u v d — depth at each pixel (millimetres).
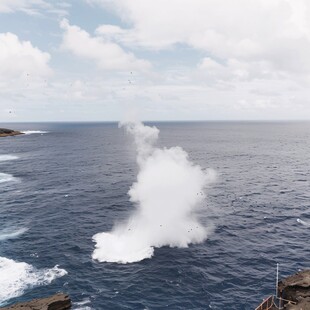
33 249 44656
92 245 45844
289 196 72250
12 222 55312
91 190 77000
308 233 51250
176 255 42906
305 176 94938
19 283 36125
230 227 53156
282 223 55438
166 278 37594
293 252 44688
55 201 67938
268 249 45438
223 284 36688
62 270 38938
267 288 36031
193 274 38500
